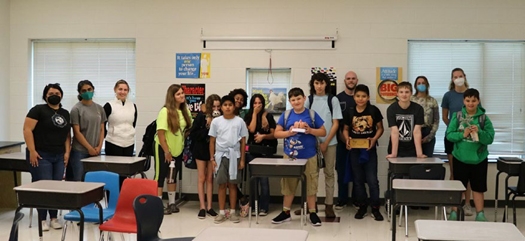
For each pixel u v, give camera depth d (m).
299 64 6.58
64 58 7.01
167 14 6.73
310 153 5.38
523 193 5.11
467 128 5.17
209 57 6.70
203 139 5.77
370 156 5.74
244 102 6.03
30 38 6.92
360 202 5.84
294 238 2.61
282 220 5.53
